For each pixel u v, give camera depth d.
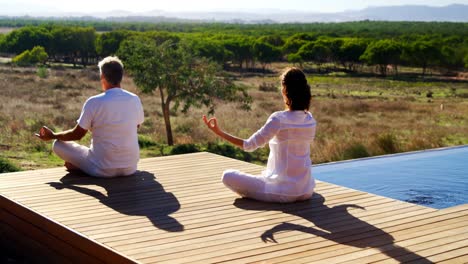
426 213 4.78
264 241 4.02
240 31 162.38
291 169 4.98
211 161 7.03
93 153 5.88
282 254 3.75
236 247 3.88
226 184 5.20
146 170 6.39
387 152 14.67
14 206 4.97
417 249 3.86
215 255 3.71
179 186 5.66
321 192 5.52
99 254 3.91
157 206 4.93
